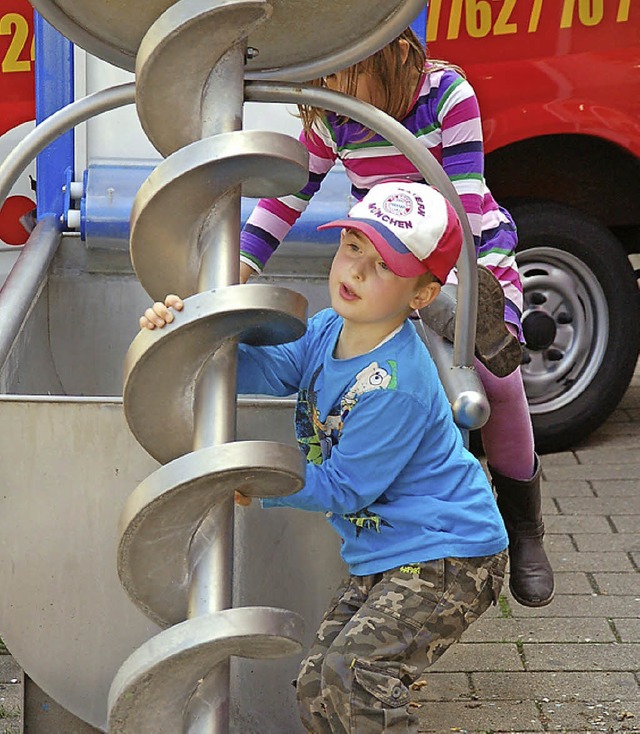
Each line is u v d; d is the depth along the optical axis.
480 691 2.94
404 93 2.41
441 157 2.50
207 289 1.54
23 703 2.41
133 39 1.71
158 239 1.53
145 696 1.47
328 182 3.45
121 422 2.15
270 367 2.08
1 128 3.97
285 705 2.33
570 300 4.61
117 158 3.52
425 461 2.04
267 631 1.42
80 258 3.41
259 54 1.72
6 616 2.22
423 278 1.95
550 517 4.07
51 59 3.53
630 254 5.12
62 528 2.19
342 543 2.21
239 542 2.24
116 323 3.45
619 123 4.38
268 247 2.62
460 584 2.01
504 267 2.59
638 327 4.65
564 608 3.40
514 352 2.47
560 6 4.27
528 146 4.52
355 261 1.92
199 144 1.46
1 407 2.14
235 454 1.42
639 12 4.32
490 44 4.28
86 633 2.24
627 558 3.74
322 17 1.64
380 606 1.98
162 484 1.42
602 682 2.98
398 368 1.96
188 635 1.42
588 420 4.68
